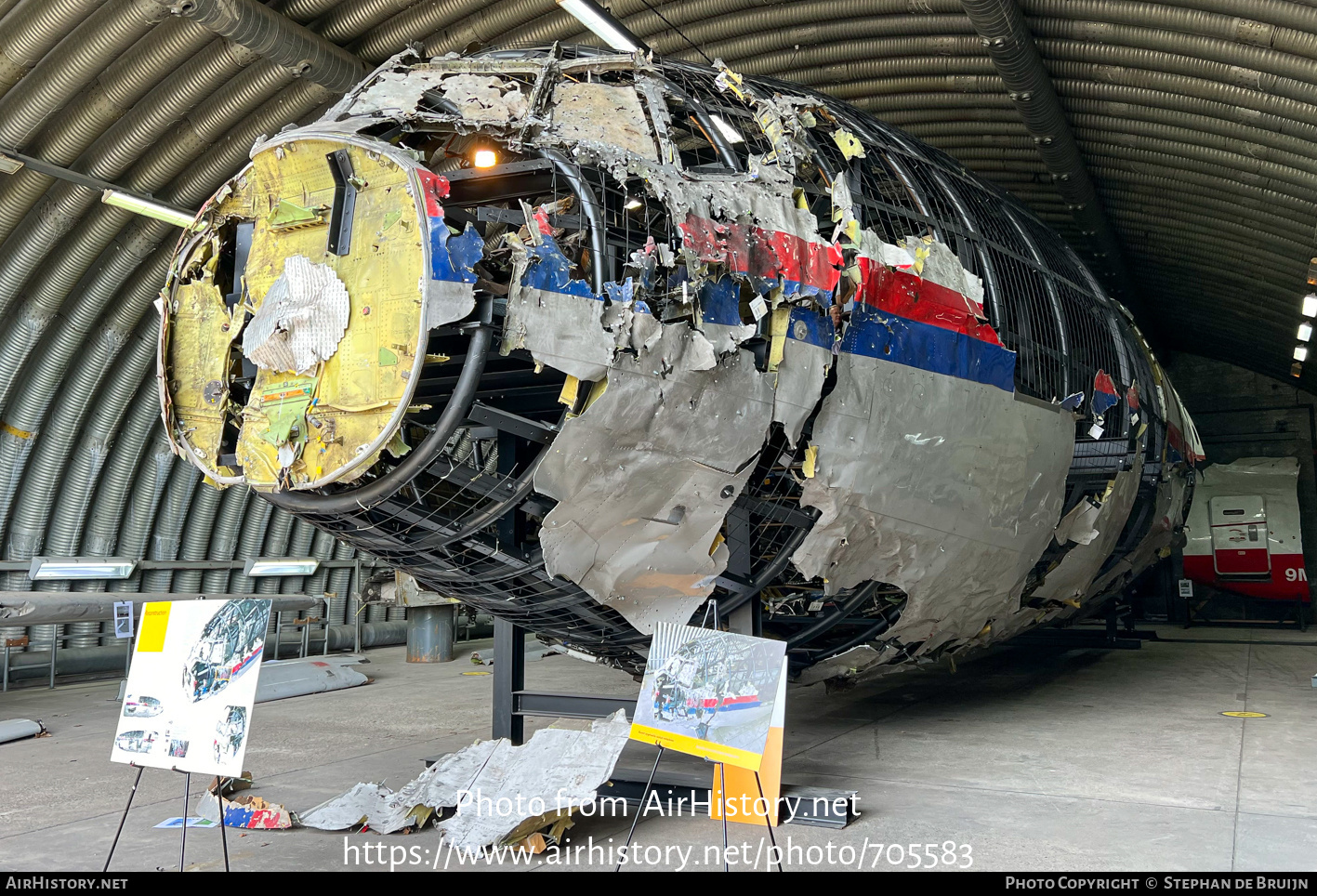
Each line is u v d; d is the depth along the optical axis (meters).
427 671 12.20
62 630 11.48
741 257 4.32
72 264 10.19
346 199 3.96
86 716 8.73
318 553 14.84
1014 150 12.68
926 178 6.17
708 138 4.90
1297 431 19.80
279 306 3.96
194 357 4.44
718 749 3.73
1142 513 8.45
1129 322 8.84
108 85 9.06
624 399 3.96
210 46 9.12
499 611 5.20
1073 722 7.24
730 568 4.80
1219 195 12.08
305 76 9.38
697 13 10.51
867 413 4.80
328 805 4.79
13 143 8.99
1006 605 6.41
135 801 5.31
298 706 9.05
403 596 12.91
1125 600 12.66
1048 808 4.76
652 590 4.61
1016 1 9.09
